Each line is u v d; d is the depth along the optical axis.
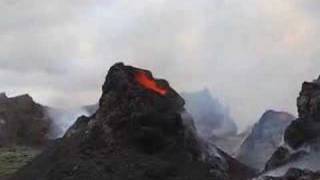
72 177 49.16
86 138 54.16
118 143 52.84
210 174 51.66
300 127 52.59
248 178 56.31
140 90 55.03
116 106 54.56
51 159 56.22
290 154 52.09
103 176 48.62
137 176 48.75
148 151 52.59
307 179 45.78
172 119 53.94
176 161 51.81
